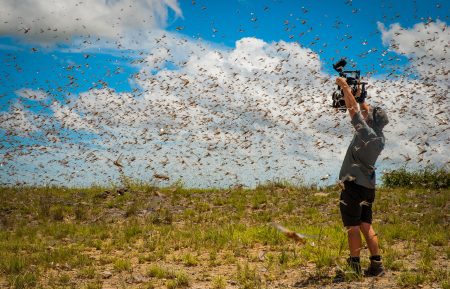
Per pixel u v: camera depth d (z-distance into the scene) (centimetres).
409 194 1367
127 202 1293
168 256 704
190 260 649
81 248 770
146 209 1206
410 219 1018
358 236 547
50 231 935
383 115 556
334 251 682
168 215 1107
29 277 570
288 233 343
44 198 1326
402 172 1630
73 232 923
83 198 1363
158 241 803
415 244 750
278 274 580
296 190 1478
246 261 658
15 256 693
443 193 1352
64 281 569
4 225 1033
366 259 638
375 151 536
